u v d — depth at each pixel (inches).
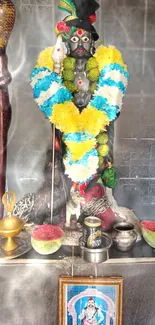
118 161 52.8
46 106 46.9
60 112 46.1
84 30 45.4
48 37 48.7
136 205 54.3
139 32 48.8
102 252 44.3
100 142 48.0
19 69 49.1
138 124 51.8
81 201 48.4
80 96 47.4
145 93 50.8
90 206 49.5
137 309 45.9
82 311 44.9
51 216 50.0
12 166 52.3
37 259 45.0
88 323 45.2
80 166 46.9
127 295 45.4
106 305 44.8
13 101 50.0
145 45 49.3
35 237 45.8
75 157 46.8
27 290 45.3
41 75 47.0
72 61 46.1
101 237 45.8
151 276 45.2
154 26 48.8
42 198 50.2
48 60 47.4
